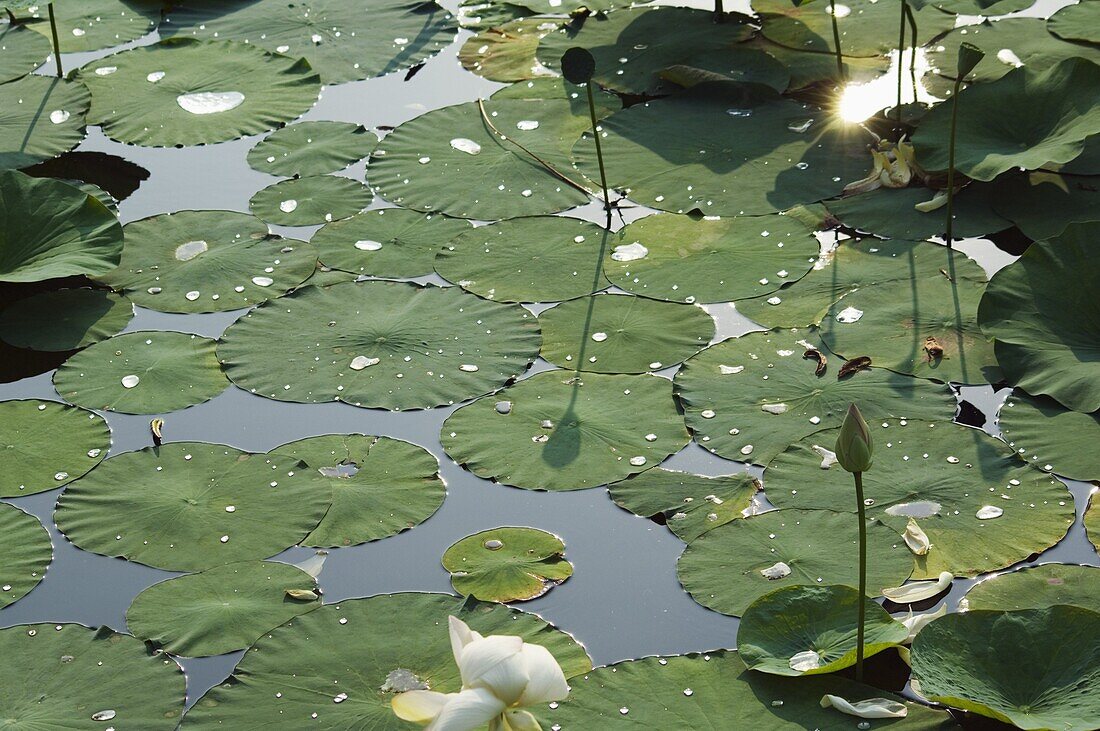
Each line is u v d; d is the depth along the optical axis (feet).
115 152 16.48
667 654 8.52
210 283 13.39
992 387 11.11
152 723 8.00
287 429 11.18
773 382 11.34
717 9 19.29
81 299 13.26
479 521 9.93
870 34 18.44
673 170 15.24
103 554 9.68
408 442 10.89
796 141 15.61
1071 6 18.53
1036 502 9.64
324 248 13.98
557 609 8.99
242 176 15.74
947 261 12.94
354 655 8.45
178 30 20.10
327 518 9.96
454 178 15.34
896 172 14.44
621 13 19.81
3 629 8.87
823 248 13.48
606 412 11.11
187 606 9.04
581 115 16.80
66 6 20.99
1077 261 11.59
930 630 8.06
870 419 10.75
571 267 13.43
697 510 9.88
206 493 10.25
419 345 12.18
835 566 9.09
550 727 7.77
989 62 17.13
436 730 5.92
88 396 11.66
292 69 18.38
